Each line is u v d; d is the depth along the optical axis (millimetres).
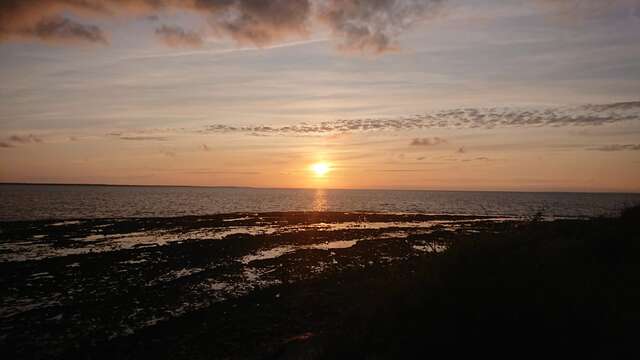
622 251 11172
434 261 11984
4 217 54844
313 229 43781
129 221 48031
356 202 121500
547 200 140625
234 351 12797
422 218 57750
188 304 17719
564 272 9375
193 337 14000
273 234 38844
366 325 9328
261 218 55062
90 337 14250
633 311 7410
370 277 21297
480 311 7988
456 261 10883
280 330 14359
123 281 21344
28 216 56688
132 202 95875
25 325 15359
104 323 15547
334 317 15203
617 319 7117
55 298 18531
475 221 53625
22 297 18672
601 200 142875
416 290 9750
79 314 16516
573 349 6652
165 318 16047
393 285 11664
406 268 21203
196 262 25859
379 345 8414
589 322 7160
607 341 6672
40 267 24234
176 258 27016
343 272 23047
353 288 19016
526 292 8445
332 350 9102
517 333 7246
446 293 9102
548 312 7605
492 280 9141
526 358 6688
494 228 44781
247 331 14375
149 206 83812
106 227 42500
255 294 18812
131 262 25797
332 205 103125
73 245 31953
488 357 6910
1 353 13062
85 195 130000
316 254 28516
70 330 14883
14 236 35969
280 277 22141
